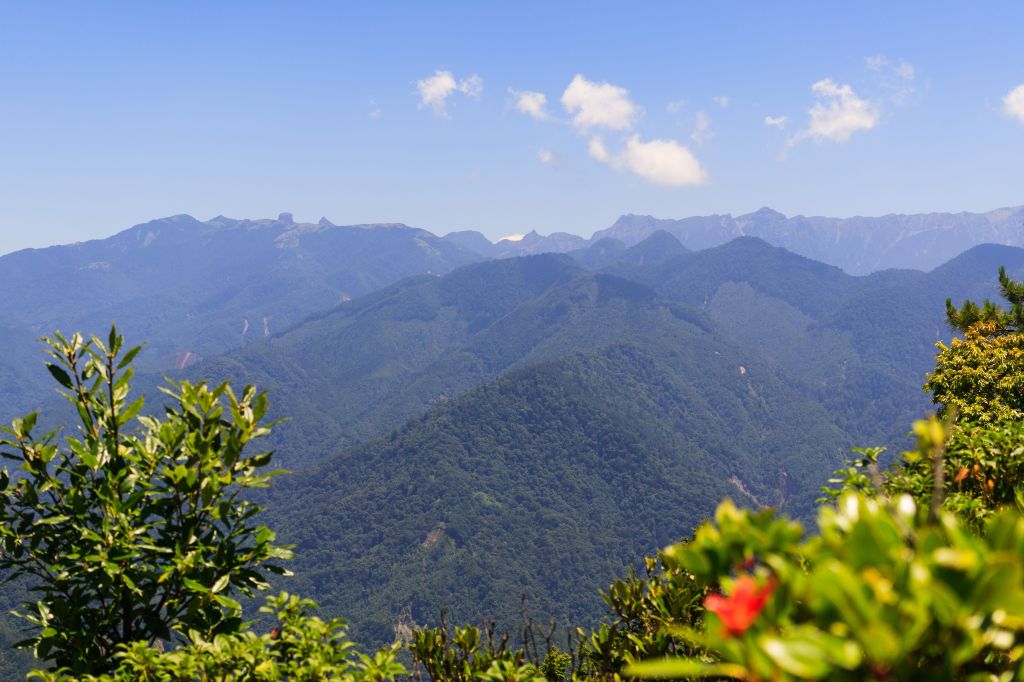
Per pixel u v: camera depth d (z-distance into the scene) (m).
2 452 4.96
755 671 1.39
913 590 1.33
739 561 1.71
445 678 4.89
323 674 4.48
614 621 4.91
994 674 1.61
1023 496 3.64
